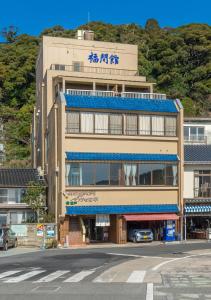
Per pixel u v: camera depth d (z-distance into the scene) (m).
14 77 100.06
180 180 48.41
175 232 47.59
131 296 13.75
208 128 56.31
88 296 13.84
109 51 62.00
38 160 63.47
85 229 46.00
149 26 122.06
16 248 41.09
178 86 98.94
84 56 60.84
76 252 34.59
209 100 97.94
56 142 46.69
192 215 48.50
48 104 55.44
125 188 46.53
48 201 51.09
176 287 15.54
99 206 45.50
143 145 47.81
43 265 24.34
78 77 54.75
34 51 103.50
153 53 103.25
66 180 44.81
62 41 60.22
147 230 46.06
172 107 49.19
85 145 45.91
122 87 57.50
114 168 46.50
